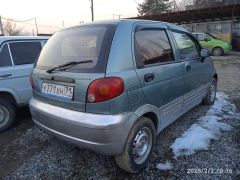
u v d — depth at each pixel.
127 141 2.41
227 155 2.96
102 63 2.24
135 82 2.38
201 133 3.54
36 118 2.85
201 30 21.00
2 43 4.02
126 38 2.45
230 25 19.05
